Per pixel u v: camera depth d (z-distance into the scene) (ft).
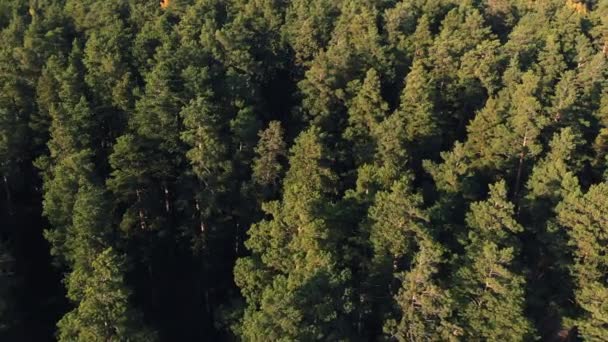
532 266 161.58
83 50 235.20
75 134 178.19
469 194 165.78
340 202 153.28
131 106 200.85
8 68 213.05
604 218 141.08
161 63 192.54
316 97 215.72
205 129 172.76
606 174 181.78
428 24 256.52
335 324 128.26
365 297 141.90
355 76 231.91
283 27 266.57
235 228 189.78
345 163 198.29
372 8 277.85
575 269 144.46
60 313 171.83
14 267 179.52
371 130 199.00
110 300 119.75
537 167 173.58
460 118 230.89
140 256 177.78
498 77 225.56
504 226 143.64
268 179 180.04
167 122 184.14
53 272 183.32
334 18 277.64
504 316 129.59
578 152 192.03
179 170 189.88
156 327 171.63
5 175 194.59
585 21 271.08
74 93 197.16
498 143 185.37
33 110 208.44
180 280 186.91
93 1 278.67
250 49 253.65
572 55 243.81
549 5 289.94
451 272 139.74
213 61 230.89
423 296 128.98
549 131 196.44
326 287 123.65
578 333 157.07
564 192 155.94
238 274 144.87
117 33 227.61
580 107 202.28
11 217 198.70
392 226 136.36
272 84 264.11
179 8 288.71
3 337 161.48
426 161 174.29
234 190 182.70
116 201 169.58
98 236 144.36
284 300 117.29
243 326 136.15
